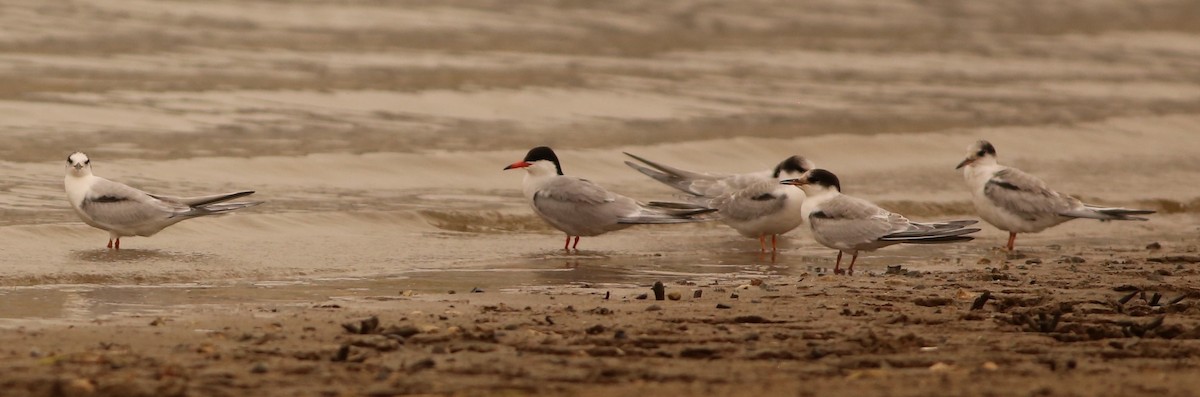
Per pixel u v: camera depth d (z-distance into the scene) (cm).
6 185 1677
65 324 957
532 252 1484
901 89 2975
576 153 2152
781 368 804
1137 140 2589
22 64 2481
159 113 2206
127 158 1897
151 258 1314
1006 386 746
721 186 1766
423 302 1084
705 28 3512
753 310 1028
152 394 707
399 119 2309
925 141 2427
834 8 3909
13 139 1950
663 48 3212
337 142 2092
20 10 2900
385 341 857
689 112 2536
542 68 2838
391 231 1596
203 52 2727
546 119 2397
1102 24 4153
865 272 1371
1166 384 755
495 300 1102
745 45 3334
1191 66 3591
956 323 973
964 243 1633
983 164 1655
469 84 2628
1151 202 2019
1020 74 3303
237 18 3059
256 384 742
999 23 4006
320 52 2820
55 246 1379
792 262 1462
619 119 2439
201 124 2156
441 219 1686
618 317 988
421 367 786
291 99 2394
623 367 796
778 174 1714
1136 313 1044
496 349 847
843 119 2578
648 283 1261
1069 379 769
